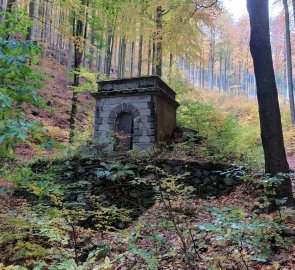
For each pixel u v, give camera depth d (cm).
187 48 1120
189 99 1261
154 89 1009
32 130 227
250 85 4678
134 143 1004
